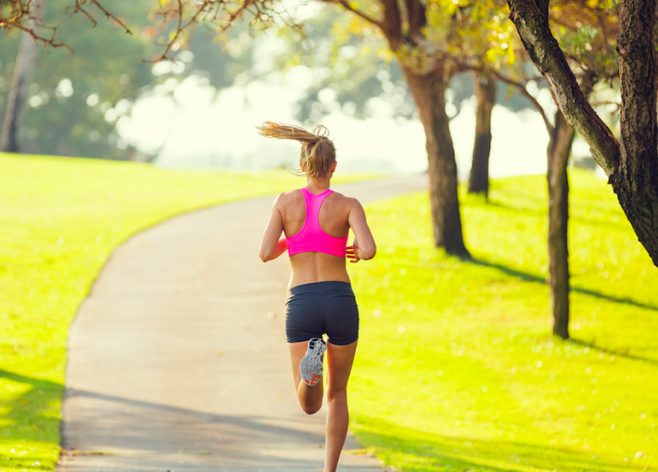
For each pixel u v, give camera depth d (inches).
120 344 972.6
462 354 1003.3
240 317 1117.7
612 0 614.5
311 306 309.0
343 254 318.0
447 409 765.3
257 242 1662.2
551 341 1066.7
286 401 744.3
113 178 2748.5
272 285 1307.8
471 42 1032.8
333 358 318.0
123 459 516.4
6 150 3334.2
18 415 653.9
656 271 1486.2
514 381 890.1
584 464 540.7
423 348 1027.9
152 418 673.0
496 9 681.0
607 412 772.0
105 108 4825.3
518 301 1291.8
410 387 851.4
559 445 638.5
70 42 4099.4
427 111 1551.4
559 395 835.4
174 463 505.7
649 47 362.3
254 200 2375.7
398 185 2856.8
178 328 1055.6
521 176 2765.7
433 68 1220.5
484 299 1302.9
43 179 2536.9
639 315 1211.2
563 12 785.6
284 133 319.0
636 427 719.1
